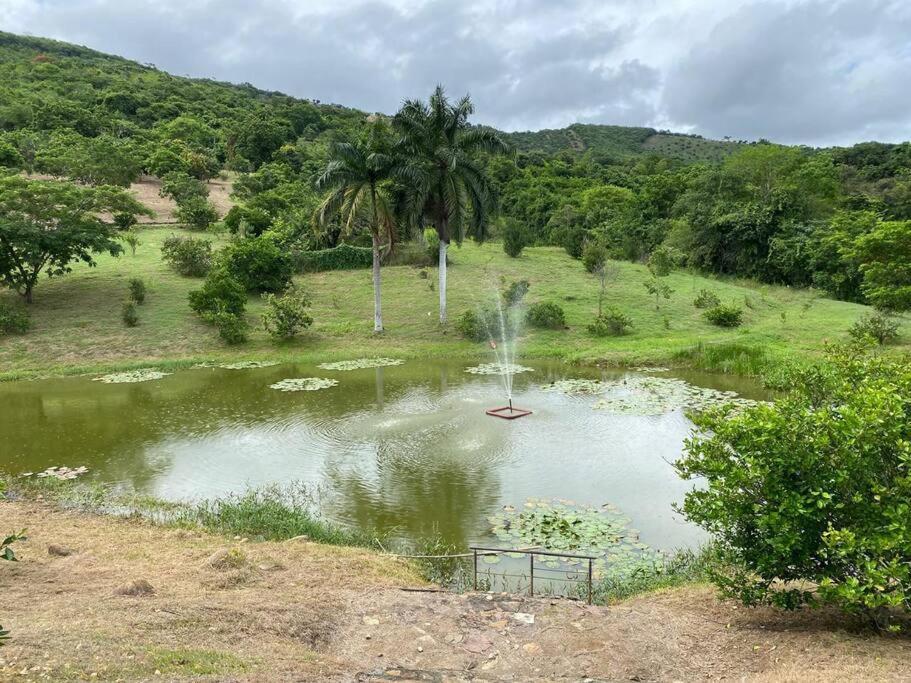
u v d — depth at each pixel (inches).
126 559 322.7
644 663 221.6
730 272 1801.2
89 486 461.4
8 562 307.4
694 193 2043.6
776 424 232.7
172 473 488.1
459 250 1737.2
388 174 1012.5
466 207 1156.5
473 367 909.2
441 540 366.0
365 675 208.4
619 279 1465.3
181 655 197.5
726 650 227.8
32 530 370.0
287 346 1043.3
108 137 2512.3
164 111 3410.4
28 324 1056.2
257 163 3026.6
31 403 735.7
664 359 894.4
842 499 227.1
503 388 768.9
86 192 1240.8
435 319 1167.6
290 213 1855.3
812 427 235.0
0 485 275.6
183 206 1936.5
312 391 766.5
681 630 245.9
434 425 602.2
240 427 613.9
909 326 1074.1
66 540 352.5
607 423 601.6
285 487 453.4
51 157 2174.0
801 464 228.8
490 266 1553.9
